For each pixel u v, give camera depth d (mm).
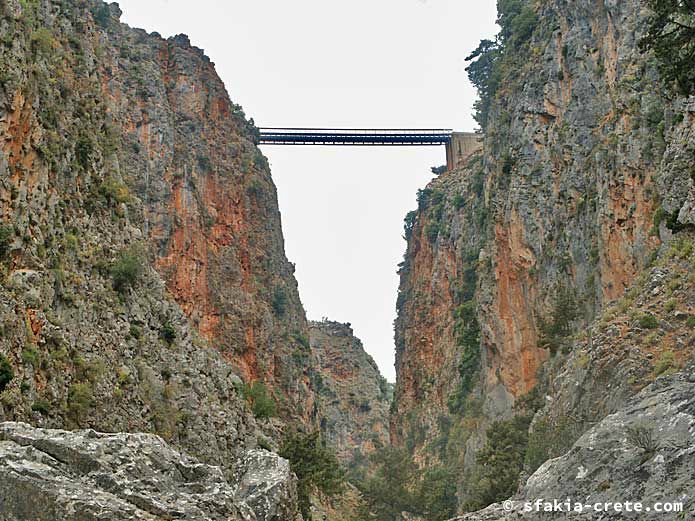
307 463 64688
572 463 26906
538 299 69250
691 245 42625
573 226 65625
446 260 111250
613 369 39531
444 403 98188
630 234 54375
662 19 29812
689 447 23500
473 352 89750
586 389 41969
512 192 75062
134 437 19875
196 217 91688
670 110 50562
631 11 61812
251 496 27469
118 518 17125
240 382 77000
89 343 41312
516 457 53406
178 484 19594
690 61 29703
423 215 129000
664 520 21625
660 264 44312
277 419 86250
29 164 39438
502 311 75875
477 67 113125
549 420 47562
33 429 19078
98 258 48031
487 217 87562
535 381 69375
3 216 35719
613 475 24828
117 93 87438
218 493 19469
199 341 64562
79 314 41188
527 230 72438
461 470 79000
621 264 55188
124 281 50281
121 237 52938
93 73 56656
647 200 53062
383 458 86188
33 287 35812
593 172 64250
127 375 44188
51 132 44125
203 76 105688
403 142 126500
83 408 36906
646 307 41562
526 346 71250
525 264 72625
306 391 109625
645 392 28859
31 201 39031
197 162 97688
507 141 81562
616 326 41906
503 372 74812
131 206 61094
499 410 74250
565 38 74000
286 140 122625
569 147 68875
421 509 76938
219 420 54406
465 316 91062
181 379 52000
